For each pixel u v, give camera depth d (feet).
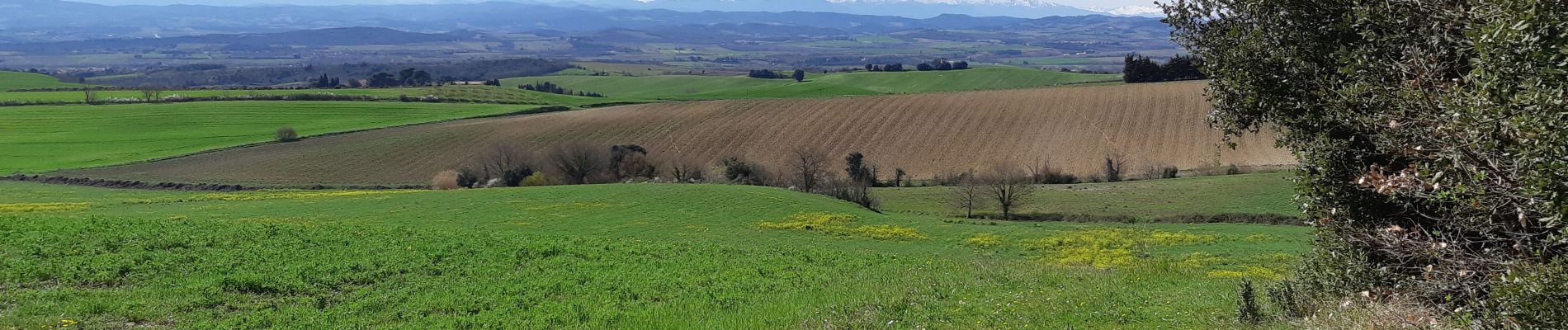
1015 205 194.90
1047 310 48.06
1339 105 36.11
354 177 273.13
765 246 113.09
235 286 61.77
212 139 337.93
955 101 330.13
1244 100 42.75
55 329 46.93
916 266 85.30
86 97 434.71
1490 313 28.53
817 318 50.34
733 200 173.78
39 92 476.54
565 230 142.72
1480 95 24.58
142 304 54.24
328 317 54.85
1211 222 167.73
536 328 52.29
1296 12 38.91
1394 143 31.96
